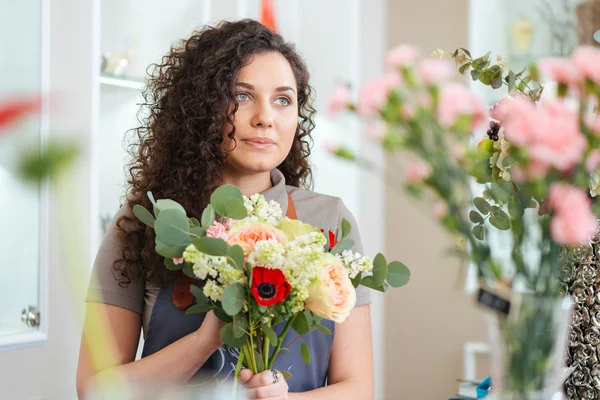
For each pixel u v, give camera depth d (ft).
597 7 9.46
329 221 5.47
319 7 12.14
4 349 7.08
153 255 4.90
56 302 7.43
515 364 2.92
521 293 2.89
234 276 3.53
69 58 7.51
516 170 2.63
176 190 5.09
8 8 7.02
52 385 7.51
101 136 8.21
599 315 4.07
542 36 11.48
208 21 9.30
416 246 12.91
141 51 8.62
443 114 2.31
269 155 5.03
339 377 5.21
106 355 2.51
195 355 4.25
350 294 3.59
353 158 2.73
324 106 12.05
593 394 4.12
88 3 7.66
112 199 8.30
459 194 2.44
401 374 13.02
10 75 7.03
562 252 2.99
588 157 2.50
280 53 5.22
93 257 7.57
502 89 11.58
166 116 5.30
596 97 2.58
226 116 4.96
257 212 3.99
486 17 12.04
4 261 7.04
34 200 7.16
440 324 12.71
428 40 12.69
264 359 3.87
